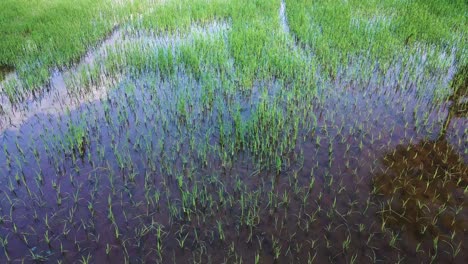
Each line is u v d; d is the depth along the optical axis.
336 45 7.36
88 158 4.50
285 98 5.70
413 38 7.54
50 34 8.38
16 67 6.99
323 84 5.92
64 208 3.79
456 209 3.62
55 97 6.03
